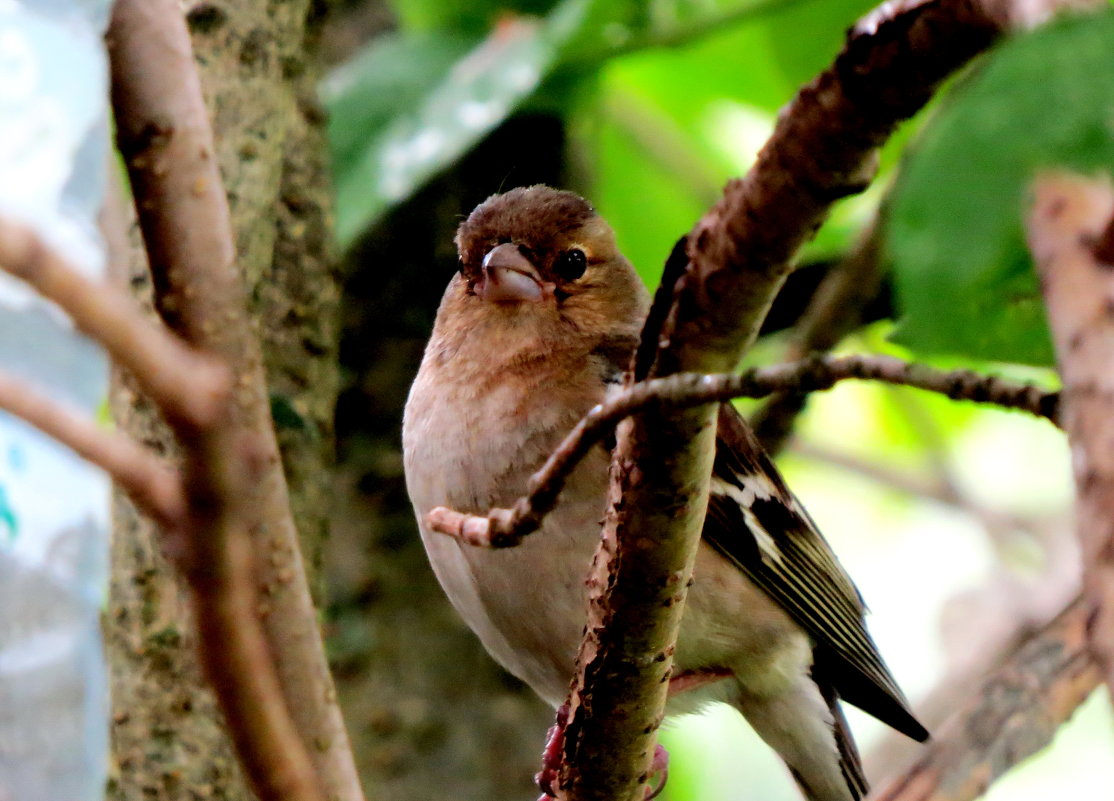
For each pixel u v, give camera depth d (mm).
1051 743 5559
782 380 3947
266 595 4656
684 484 4688
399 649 9797
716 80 11609
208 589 3094
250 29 7324
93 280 2955
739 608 7898
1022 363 4066
